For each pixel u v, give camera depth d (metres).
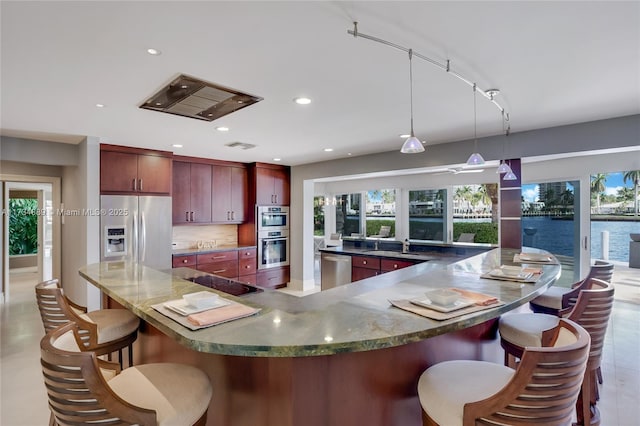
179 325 1.39
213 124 3.51
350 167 5.57
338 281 5.55
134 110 3.02
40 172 5.03
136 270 2.75
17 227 8.43
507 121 3.46
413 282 2.25
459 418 1.27
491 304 1.65
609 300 2.03
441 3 1.54
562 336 1.46
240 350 1.17
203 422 1.42
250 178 6.23
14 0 1.47
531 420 1.18
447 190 6.41
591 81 2.46
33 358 3.29
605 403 2.49
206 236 6.10
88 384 1.16
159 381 1.43
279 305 1.98
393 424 1.54
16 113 3.11
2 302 5.38
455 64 2.18
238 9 1.56
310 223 6.51
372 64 2.16
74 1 1.49
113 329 2.13
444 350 1.79
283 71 2.24
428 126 3.66
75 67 2.16
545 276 2.42
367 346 1.22
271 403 1.35
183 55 2.01
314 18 1.65
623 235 4.84
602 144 3.45
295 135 4.02
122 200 4.54
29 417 2.35
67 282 5.03
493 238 5.85
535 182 5.32
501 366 1.55
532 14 1.63
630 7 1.57
